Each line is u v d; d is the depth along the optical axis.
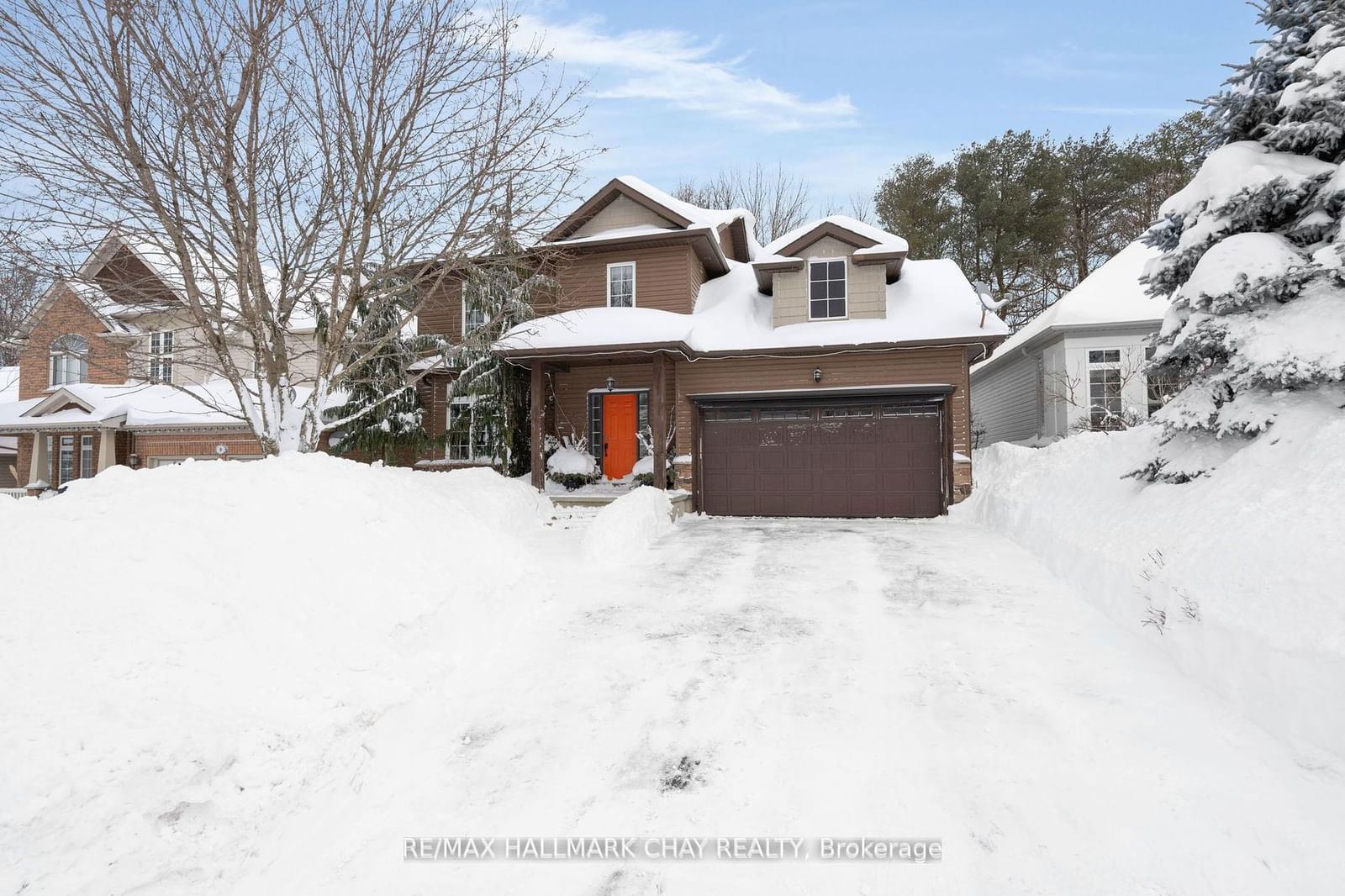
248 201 8.38
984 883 2.84
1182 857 2.91
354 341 9.44
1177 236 7.70
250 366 18.17
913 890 2.82
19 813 2.51
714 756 3.90
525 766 3.86
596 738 4.14
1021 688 4.56
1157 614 5.04
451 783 3.70
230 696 3.54
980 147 27.03
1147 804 3.26
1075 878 2.84
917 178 27.72
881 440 12.96
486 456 14.98
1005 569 7.64
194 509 4.80
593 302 15.59
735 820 3.33
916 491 12.77
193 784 3.03
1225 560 4.66
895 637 5.61
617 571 8.09
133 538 4.18
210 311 8.52
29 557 3.72
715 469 13.73
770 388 13.82
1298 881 2.74
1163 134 25.61
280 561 4.77
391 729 4.09
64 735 2.83
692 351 13.36
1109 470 8.06
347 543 5.43
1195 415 6.39
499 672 5.11
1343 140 6.48
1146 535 5.98
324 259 9.25
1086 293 16.58
